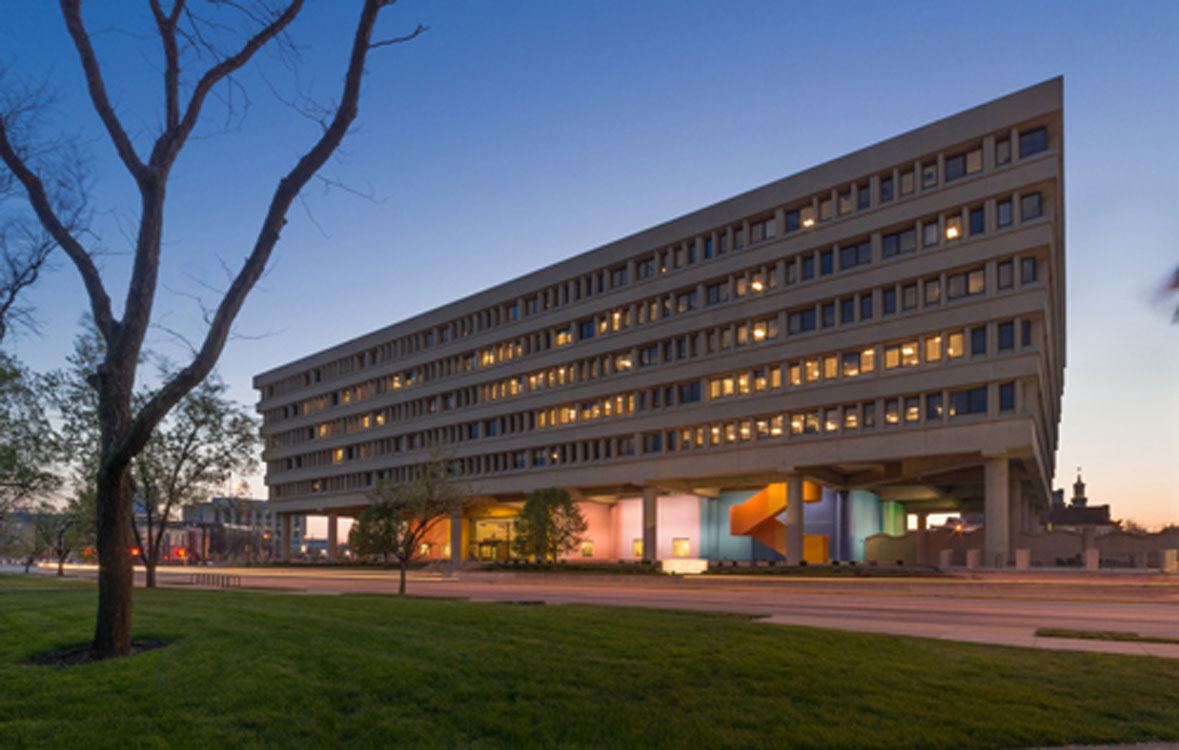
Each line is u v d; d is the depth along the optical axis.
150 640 12.88
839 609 23.14
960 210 44.38
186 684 9.17
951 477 56.06
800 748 7.35
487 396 74.38
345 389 92.31
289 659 10.67
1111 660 11.83
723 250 56.31
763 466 52.09
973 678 10.28
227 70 12.07
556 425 67.19
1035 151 42.19
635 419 60.44
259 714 7.98
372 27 11.31
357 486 87.75
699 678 9.92
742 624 15.45
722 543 64.75
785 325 51.69
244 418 37.84
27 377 27.31
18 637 13.05
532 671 10.13
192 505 38.59
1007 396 41.97
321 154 11.66
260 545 125.44
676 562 44.12
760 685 9.55
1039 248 41.28
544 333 69.50
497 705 8.47
